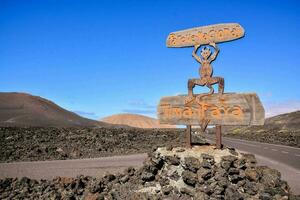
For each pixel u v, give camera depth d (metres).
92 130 39.19
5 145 27.50
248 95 10.84
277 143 38.75
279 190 9.72
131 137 37.91
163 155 11.05
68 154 26.22
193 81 11.48
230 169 10.08
